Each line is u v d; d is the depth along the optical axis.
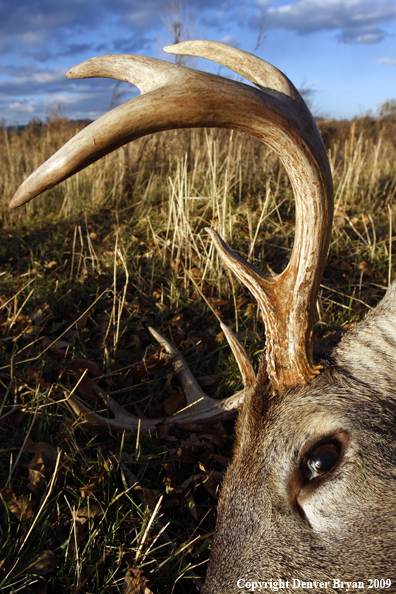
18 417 2.75
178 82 1.17
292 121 1.34
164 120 1.14
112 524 2.13
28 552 2.02
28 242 5.72
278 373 1.66
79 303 3.98
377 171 7.64
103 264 4.71
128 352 3.40
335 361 1.67
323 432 1.51
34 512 2.18
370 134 12.72
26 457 2.54
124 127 1.10
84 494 2.23
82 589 1.92
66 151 1.07
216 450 2.62
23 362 3.22
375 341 1.65
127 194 6.91
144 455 2.54
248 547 1.54
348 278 4.40
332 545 1.43
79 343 3.54
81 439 2.67
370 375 1.58
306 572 1.44
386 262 4.62
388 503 1.39
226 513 1.65
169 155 7.51
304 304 1.58
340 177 7.28
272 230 5.36
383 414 1.49
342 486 1.42
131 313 3.78
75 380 3.06
